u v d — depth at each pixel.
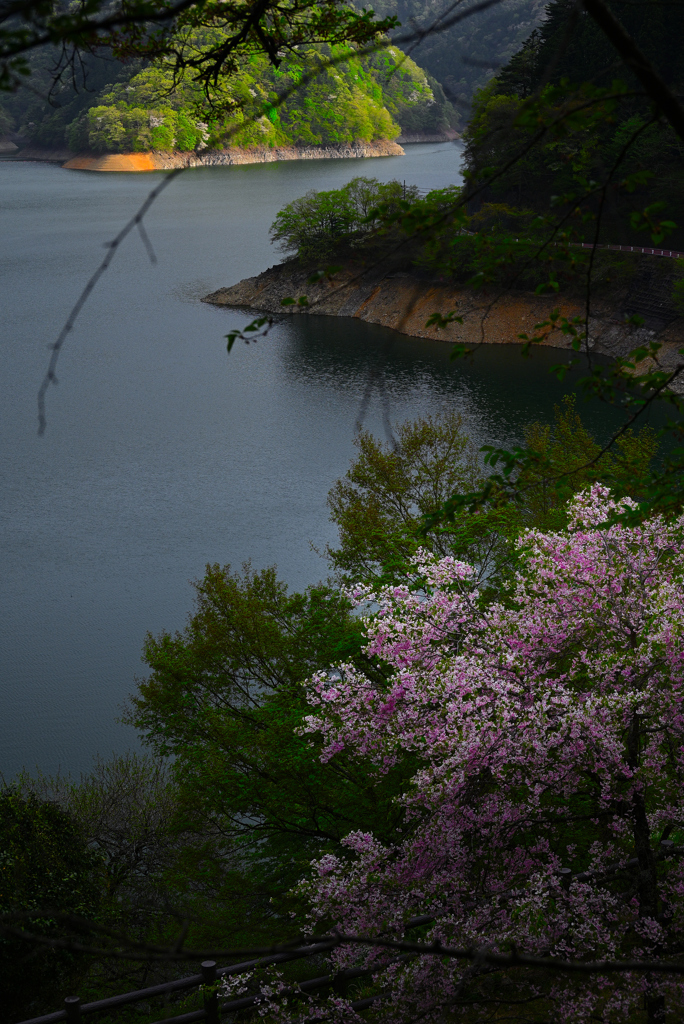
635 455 20.98
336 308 117.50
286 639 17.28
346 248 124.94
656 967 4.43
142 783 23.11
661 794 10.95
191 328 116.00
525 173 87.44
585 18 84.62
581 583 11.24
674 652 10.19
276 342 107.25
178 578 48.31
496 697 10.27
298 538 53.16
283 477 64.50
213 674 17.53
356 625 16.42
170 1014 14.91
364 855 10.45
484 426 72.44
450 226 4.69
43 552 52.38
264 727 16.56
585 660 10.84
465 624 11.64
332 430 75.38
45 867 17.44
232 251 166.62
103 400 87.38
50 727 33.16
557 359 92.12
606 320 91.62
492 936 9.27
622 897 10.23
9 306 130.25
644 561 11.34
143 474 66.25
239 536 53.69
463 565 11.94
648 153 73.94
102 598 46.06
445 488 24.25
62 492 63.03
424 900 10.39
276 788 15.34
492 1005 10.60
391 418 76.75
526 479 7.90
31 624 43.16
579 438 24.08
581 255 5.43
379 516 22.50
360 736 11.38
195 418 80.56
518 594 11.66
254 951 3.67
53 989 16.02
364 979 13.61
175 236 183.00
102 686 36.50
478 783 10.02
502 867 10.51
